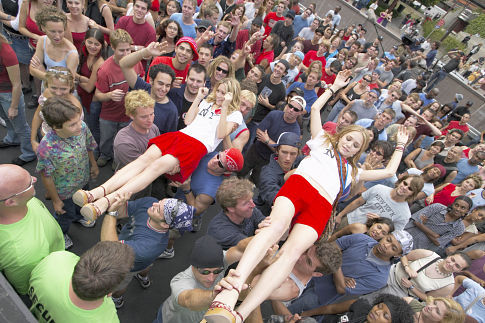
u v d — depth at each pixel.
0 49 3.06
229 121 3.26
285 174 3.49
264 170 3.58
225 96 3.08
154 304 3.24
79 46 4.51
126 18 4.91
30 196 1.58
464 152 7.04
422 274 3.45
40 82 4.65
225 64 4.20
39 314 1.55
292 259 2.10
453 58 12.52
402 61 11.01
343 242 3.43
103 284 1.38
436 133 6.88
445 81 12.72
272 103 5.24
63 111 2.32
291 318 2.31
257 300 1.86
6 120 3.88
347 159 2.86
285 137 3.41
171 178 3.04
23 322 0.93
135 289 3.28
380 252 3.05
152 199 2.64
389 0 20.39
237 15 6.44
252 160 4.45
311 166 2.61
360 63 8.71
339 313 2.89
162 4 7.32
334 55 9.10
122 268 1.46
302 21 9.85
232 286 1.73
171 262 3.69
